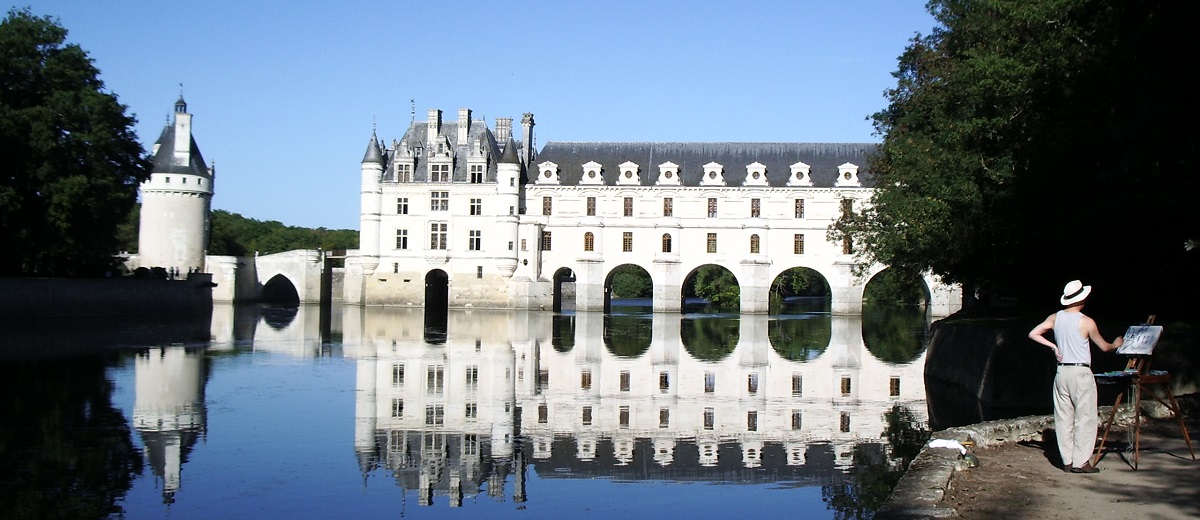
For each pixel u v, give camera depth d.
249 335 59.75
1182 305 31.70
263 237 155.00
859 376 41.38
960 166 36.38
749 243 101.62
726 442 26.00
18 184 60.91
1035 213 32.09
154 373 37.62
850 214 54.03
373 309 102.06
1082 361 15.22
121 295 73.88
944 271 42.47
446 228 107.44
